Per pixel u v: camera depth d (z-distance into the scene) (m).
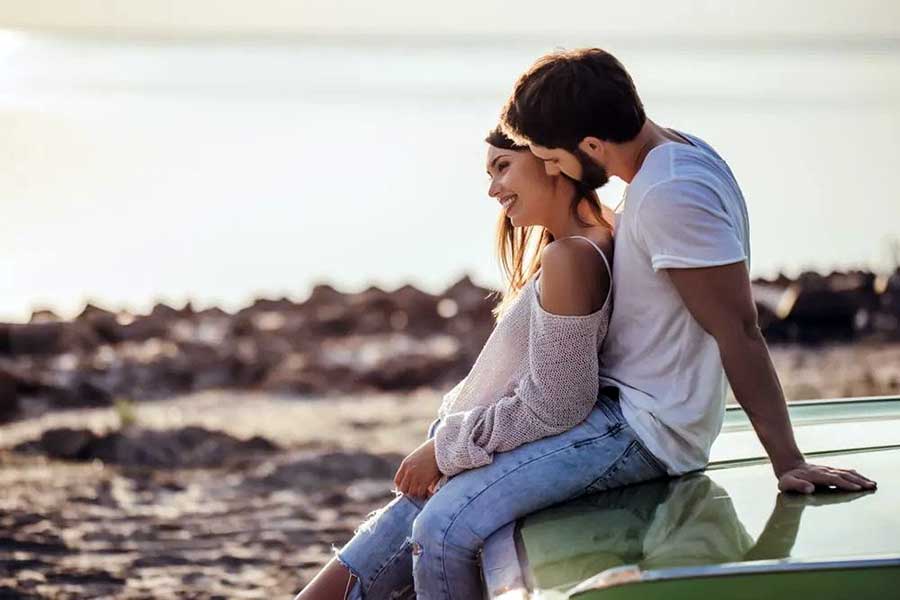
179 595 10.52
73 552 11.66
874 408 6.51
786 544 4.31
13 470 14.74
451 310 22.59
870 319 22.11
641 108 5.07
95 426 16.72
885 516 4.55
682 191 4.86
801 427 6.09
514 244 5.71
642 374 5.17
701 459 5.33
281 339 21.34
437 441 5.20
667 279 5.01
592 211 5.28
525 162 5.24
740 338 4.92
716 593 3.94
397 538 5.34
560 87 4.98
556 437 5.11
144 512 13.09
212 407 18.08
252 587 10.75
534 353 5.06
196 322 22.44
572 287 5.00
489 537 4.95
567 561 4.43
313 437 16.39
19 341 20.67
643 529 4.65
